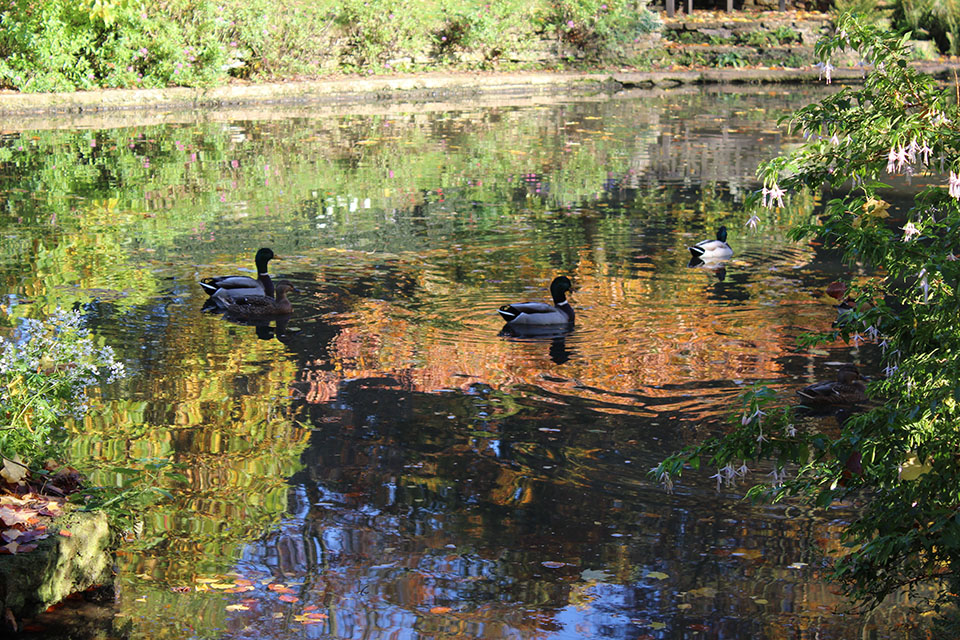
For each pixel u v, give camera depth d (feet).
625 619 15.79
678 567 17.35
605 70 94.02
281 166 56.13
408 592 16.55
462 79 87.86
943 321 13.82
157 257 38.50
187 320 31.24
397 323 30.99
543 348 28.53
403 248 39.75
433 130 68.44
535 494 19.99
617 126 69.21
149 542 18.03
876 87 14.84
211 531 18.45
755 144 61.57
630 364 27.12
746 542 18.12
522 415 23.84
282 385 25.84
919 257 14.01
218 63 82.12
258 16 84.79
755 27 98.07
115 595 16.15
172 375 26.48
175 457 21.57
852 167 15.02
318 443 22.35
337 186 51.08
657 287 34.30
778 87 89.71
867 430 13.93
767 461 21.31
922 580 16.28
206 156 59.06
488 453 21.84
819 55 15.14
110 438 22.48
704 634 15.37
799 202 46.57
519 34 94.68
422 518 19.04
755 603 16.20
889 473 14.15
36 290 34.17
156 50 80.43
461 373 26.66
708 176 52.60
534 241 40.70
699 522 18.86
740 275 35.50
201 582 16.70
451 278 35.78
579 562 17.53
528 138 64.85
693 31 98.22
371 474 20.86
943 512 13.26
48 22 76.64
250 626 15.43
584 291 34.04
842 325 14.85
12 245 40.11
